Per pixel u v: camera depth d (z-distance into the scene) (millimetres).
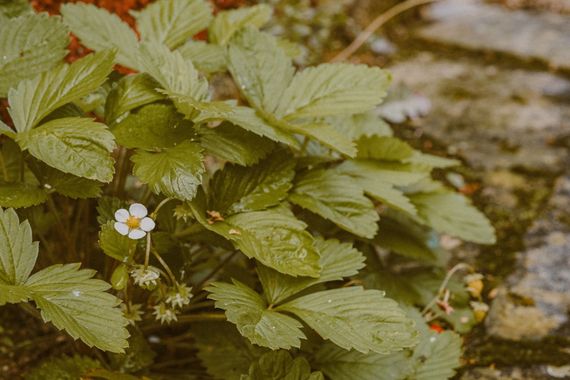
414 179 619
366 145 625
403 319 534
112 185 637
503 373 609
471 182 749
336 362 575
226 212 562
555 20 1062
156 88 555
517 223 712
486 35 1011
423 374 580
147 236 527
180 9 622
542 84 896
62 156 522
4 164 577
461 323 635
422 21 1061
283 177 572
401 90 847
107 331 507
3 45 576
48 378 559
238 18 645
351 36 941
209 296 530
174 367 613
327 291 547
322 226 625
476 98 866
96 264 604
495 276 671
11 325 626
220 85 790
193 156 535
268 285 551
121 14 723
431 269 657
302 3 929
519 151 781
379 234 643
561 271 673
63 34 582
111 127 554
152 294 561
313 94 582
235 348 588
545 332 631
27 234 524
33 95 547
